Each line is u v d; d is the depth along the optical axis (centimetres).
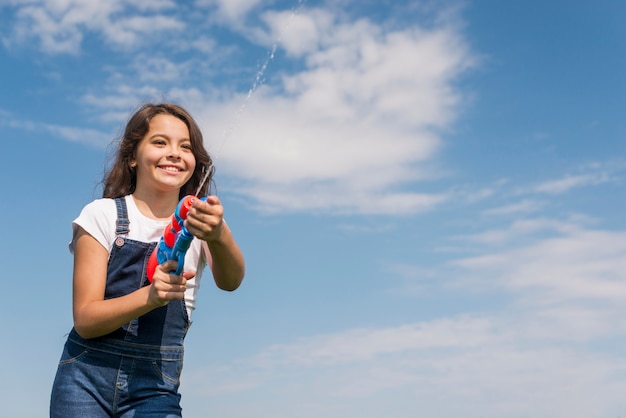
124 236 363
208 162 409
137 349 349
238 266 362
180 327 369
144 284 359
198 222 311
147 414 345
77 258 360
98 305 337
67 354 354
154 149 378
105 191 399
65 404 344
